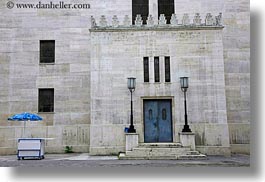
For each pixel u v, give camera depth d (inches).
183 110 913.5
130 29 945.5
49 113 1069.1
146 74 935.7
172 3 1111.6
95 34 948.6
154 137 917.8
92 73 935.0
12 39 1102.4
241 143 1024.2
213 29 939.3
